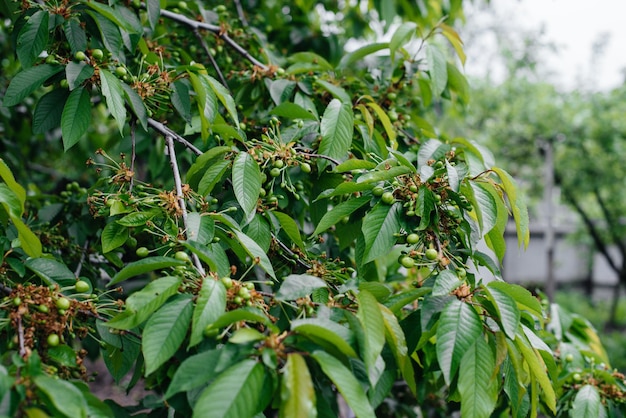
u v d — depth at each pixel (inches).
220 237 32.8
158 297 26.6
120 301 30.1
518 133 155.4
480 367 27.1
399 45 42.2
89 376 32.5
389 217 31.6
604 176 154.3
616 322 182.4
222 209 35.8
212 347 26.7
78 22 35.4
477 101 160.1
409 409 52.9
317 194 38.6
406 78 46.3
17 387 23.2
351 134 37.1
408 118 47.2
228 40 45.1
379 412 51.1
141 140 54.4
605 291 242.2
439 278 28.1
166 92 38.6
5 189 28.5
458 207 32.9
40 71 33.7
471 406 26.6
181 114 37.6
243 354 24.7
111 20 36.3
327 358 24.5
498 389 29.1
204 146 40.4
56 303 28.4
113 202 32.1
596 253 214.4
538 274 234.8
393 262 49.7
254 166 33.0
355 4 81.9
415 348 30.0
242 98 46.7
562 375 40.8
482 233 29.9
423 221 30.7
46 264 31.2
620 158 151.9
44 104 35.2
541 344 30.2
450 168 31.0
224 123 39.6
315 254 37.3
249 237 31.6
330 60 69.1
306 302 28.8
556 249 237.3
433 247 32.9
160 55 38.8
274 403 25.1
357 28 83.1
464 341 26.6
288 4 79.9
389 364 29.7
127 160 54.5
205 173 34.2
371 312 26.5
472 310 27.4
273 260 38.4
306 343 25.3
